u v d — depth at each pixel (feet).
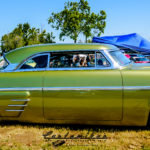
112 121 10.33
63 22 113.91
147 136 10.09
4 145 9.29
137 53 22.95
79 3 114.52
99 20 115.03
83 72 10.53
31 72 10.88
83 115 10.32
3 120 11.19
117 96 10.02
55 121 10.71
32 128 11.32
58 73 10.64
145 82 9.98
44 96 10.41
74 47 11.17
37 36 156.87
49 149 8.87
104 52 10.88
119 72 10.35
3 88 10.66
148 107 9.97
